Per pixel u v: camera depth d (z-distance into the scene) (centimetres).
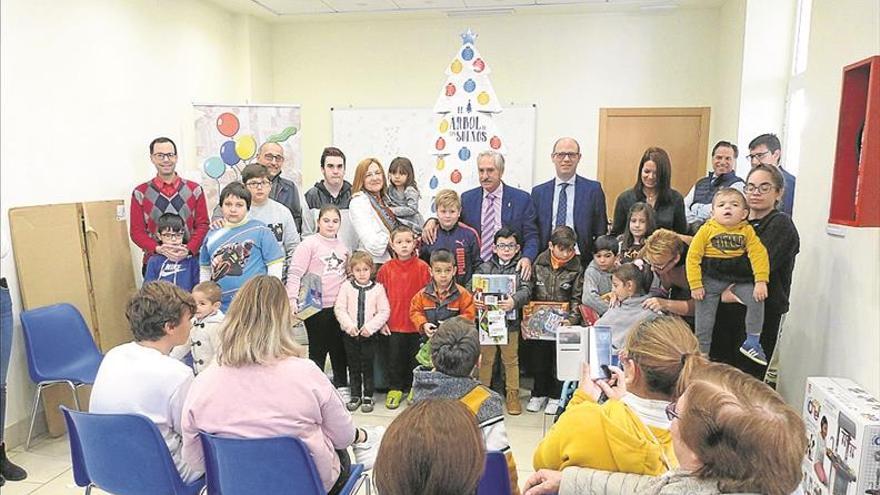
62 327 326
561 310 342
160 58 473
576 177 374
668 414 134
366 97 647
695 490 103
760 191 268
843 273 252
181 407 193
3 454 287
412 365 375
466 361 180
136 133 442
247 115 523
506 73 619
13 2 326
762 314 269
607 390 172
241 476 170
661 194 345
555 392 365
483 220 373
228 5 566
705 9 574
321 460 174
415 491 101
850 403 205
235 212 336
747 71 485
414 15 609
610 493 127
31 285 329
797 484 99
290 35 650
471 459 103
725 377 110
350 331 354
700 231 280
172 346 208
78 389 346
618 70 599
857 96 216
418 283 364
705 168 594
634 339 152
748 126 490
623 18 591
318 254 361
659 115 597
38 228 335
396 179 390
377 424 347
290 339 175
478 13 596
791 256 269
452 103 404
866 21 237
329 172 411
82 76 382
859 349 235
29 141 339
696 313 282
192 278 379
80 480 205
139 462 185
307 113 659
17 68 330
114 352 198
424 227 375
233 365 168
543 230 377
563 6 571
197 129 511
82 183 383
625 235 336
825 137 276
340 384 388
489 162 362
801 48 457
